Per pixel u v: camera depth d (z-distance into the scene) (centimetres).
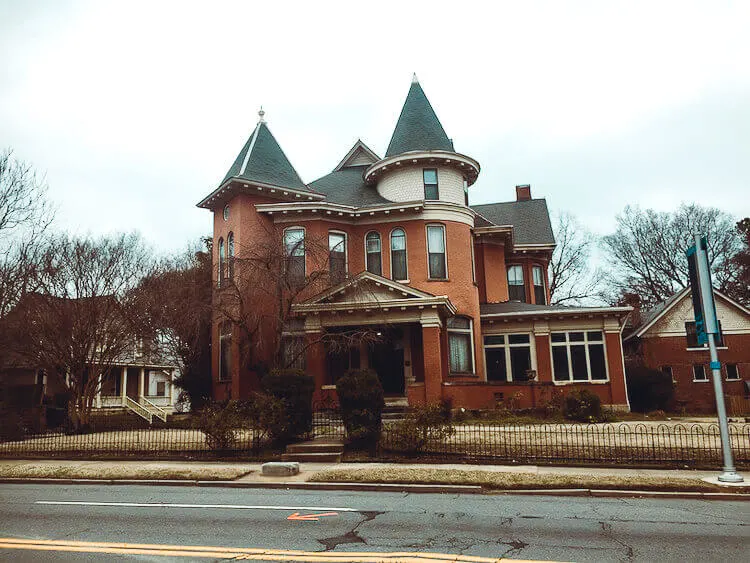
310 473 1346
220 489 1228
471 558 692
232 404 1747
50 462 1627
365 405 1595
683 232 5319
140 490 1229
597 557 696
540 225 3591
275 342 2386
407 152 2803
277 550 732
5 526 888
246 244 2494
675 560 682
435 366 2303
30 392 2802
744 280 4762
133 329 2447
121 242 2603
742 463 1332
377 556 702
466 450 1519
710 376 3186
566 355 2766
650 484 1142
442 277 2688
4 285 2166
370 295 2380
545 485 1158
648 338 3291
